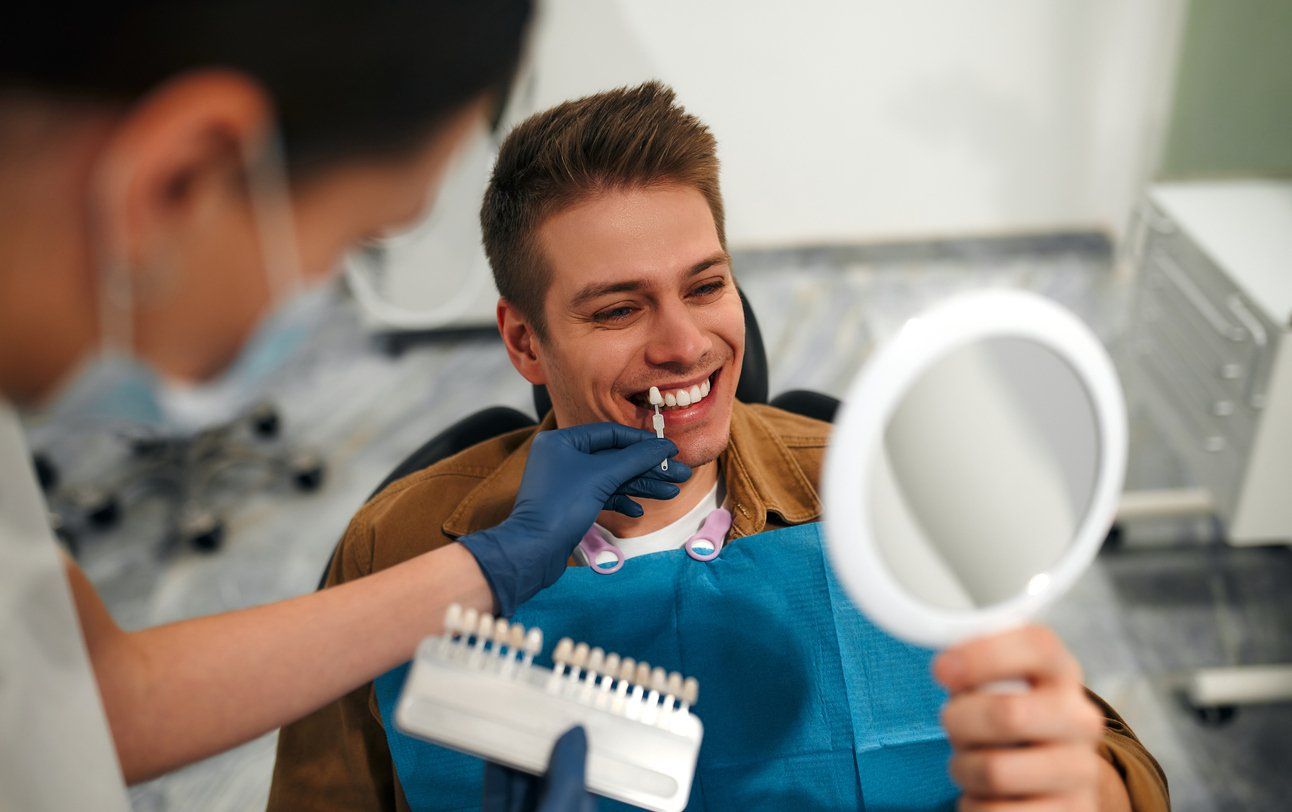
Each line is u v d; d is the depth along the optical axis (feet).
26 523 2.16
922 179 10.44
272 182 1.27
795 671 2.98
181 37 1.12
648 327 2.88
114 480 8.16
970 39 9.64
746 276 10.62
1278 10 6.91
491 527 3.38
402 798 3.25
